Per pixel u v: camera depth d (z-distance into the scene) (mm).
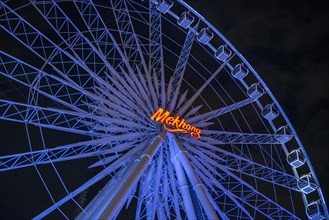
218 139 25641
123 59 24375
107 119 22453
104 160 22266
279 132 28969
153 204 22156
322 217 26953
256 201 24875
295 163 28016
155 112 23578
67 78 22891
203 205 19750
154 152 21547
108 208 17500
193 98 25328
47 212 19859
